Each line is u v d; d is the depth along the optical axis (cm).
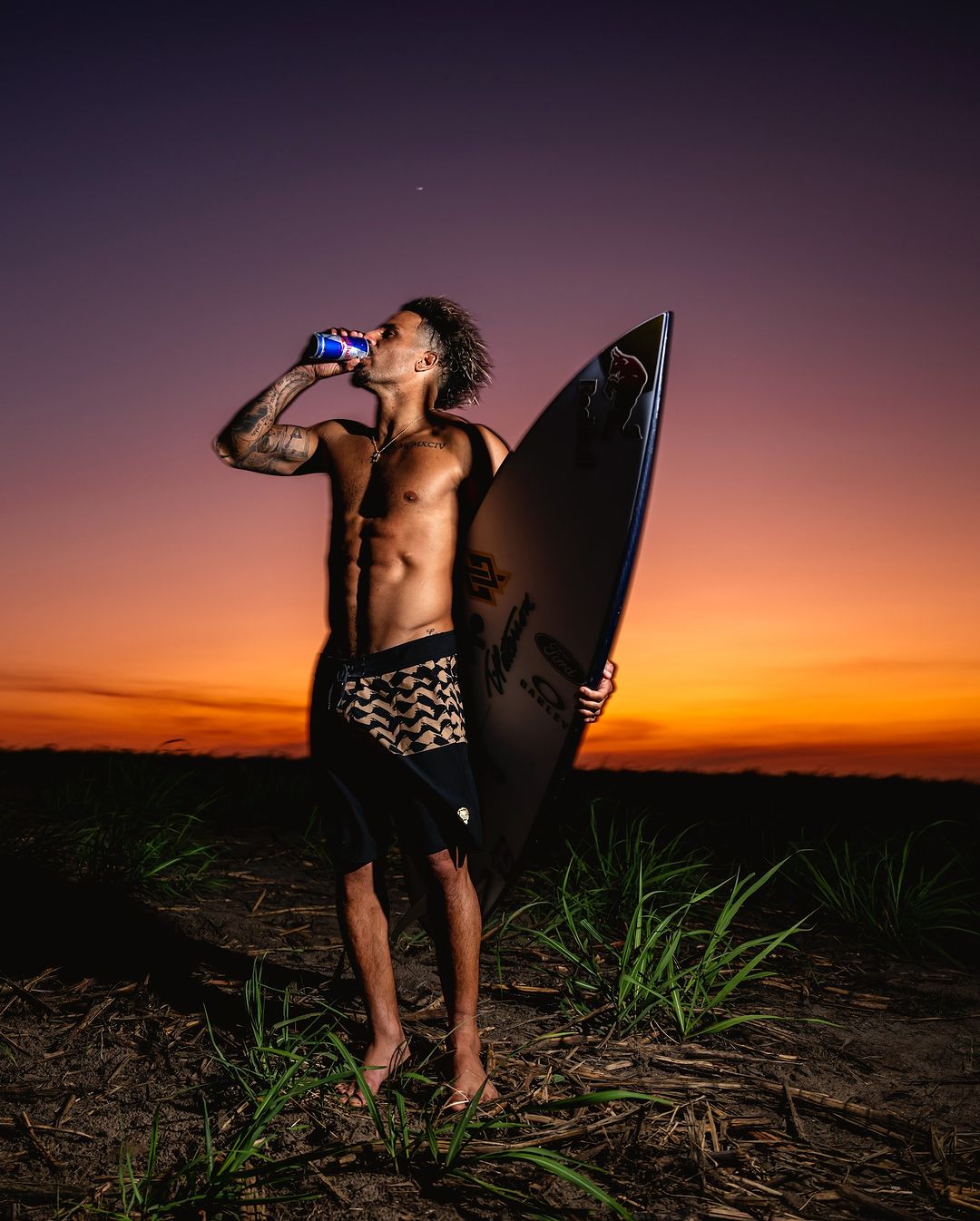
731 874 478
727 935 377
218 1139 239
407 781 262
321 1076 268
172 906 422
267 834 567
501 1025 308
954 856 495
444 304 296
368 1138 239
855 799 655
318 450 297
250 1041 290
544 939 336
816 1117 256
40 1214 208
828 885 433
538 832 278
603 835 514
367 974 272
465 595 288
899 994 349
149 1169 212
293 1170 222
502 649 281
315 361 286
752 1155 236
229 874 479
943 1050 301
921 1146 243
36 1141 237
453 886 265
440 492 274
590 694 262
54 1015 313
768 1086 271
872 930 410
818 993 347
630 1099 246
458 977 266
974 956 397
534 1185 221
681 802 638
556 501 271
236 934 393
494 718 284
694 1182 224
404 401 291
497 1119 245
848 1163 234
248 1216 208
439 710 264
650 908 405
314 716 276
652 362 264
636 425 263
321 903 443
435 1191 219
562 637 268
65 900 411
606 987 322
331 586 279
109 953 364
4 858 449
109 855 441
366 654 268
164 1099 260
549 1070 274
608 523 262
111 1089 266
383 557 269
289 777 686
